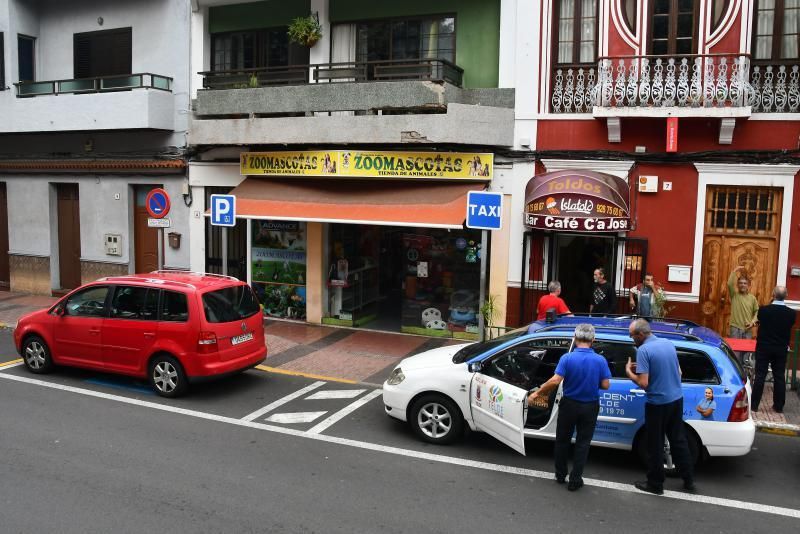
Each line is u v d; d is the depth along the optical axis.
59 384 9.97
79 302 10.08
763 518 6.03
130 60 15.74
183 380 9.22
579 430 6.46
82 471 6.78
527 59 12.09
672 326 7.54
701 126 11.12
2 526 5.60
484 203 9.91
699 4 11.09
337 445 7.68
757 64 11.15
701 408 6.68
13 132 16.22
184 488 6.41
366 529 5.66
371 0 13.51
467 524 5.79
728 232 11.27
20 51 16.56
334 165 13.05
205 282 9.66
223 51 15.07
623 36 11.45
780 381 8.81
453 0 12.97
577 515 6.01
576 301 12.28
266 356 11.03
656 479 6.46
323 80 13.73
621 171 11.55
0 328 14.06
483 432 7.84
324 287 14.30
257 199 13.15
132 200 16.09
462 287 13.16
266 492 6.36
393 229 16.44
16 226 17.73
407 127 12.26
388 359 11.65
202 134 13.88
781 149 10.75
